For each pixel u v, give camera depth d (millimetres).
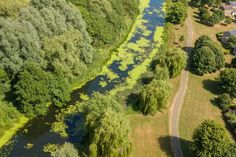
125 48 149875
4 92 109312
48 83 111312
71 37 124125
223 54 149000
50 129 105625
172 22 177625
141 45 154125
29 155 96812
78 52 127250
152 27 170125
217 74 144375
